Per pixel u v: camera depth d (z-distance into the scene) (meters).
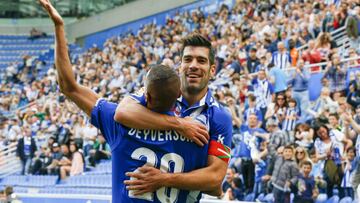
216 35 15.36
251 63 11.78
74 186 12.86
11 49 25.75
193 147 2.79
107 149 12.84
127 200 2.71
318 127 8.45
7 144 15.68
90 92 2.92
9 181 14.49
